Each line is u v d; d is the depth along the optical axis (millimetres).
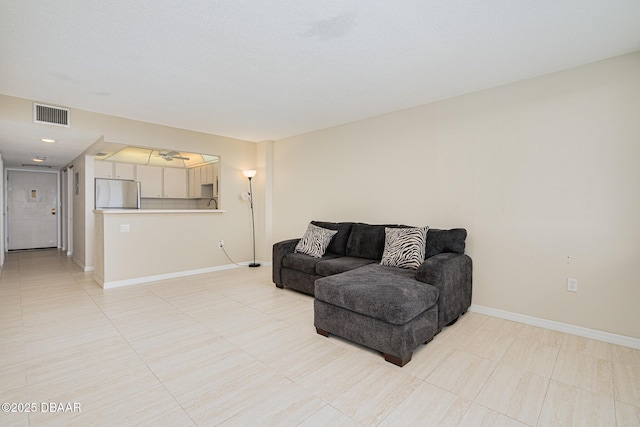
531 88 2844
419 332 2275
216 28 2068
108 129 4008
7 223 7227
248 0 1775
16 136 4055
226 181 5312
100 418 1613
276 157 5488
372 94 3262
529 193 2863
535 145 2826
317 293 2629
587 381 1959
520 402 1757
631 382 1946
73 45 2275
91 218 5102
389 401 1765
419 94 3266
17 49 2326
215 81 2938
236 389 1874
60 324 2832
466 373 2051
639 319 2389
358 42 2246
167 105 3639
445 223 3396
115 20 1970
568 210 2670
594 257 2561
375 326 2252
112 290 3945
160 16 1931
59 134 3949
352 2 1796
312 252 3885
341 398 1791
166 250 4602
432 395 1818
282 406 1719
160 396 1803
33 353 2291
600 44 2270
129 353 2305
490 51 2371
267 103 3562
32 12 1875
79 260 5578
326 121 4285
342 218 4438
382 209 3969
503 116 3004
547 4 1813
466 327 2803
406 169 3723
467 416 1640
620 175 2445
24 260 6000
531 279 2863
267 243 5535
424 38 2191
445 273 2631
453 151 3336
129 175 6578
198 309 3260
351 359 2240
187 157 6426
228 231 5348
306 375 2029
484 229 3129
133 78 2873
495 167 3053
